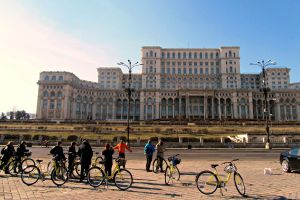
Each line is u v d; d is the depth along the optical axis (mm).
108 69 157625
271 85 154750
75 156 14508
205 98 134000
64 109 128875
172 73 157500
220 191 10750
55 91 130875
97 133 62906
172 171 13211
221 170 17641
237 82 151000
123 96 144375
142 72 154500
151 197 10047
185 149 42781
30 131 64312
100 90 144000
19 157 15922
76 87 138000
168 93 139125
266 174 16031
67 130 65875
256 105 138875
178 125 79000
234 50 154125
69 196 10156
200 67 157750
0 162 16406
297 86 157250
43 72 136500
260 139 54531
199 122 84750
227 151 37938
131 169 18422
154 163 17656
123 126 74688
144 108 138875
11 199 9625
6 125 74875
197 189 11555
